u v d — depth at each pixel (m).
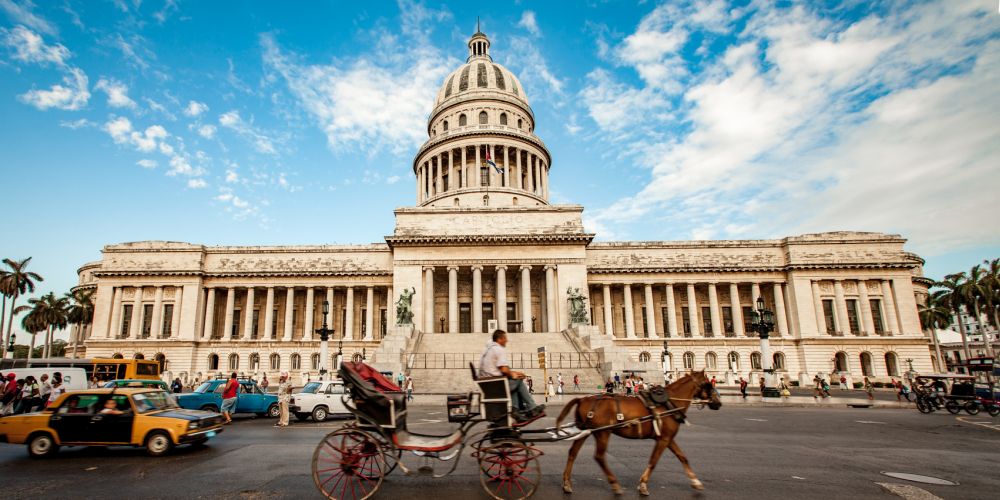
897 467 15.54
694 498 11.96
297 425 27.80
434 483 13.47
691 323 78.62
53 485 13.60
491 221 74.75
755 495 12.22
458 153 95.69
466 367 52.88
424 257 72.00
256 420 30.84
